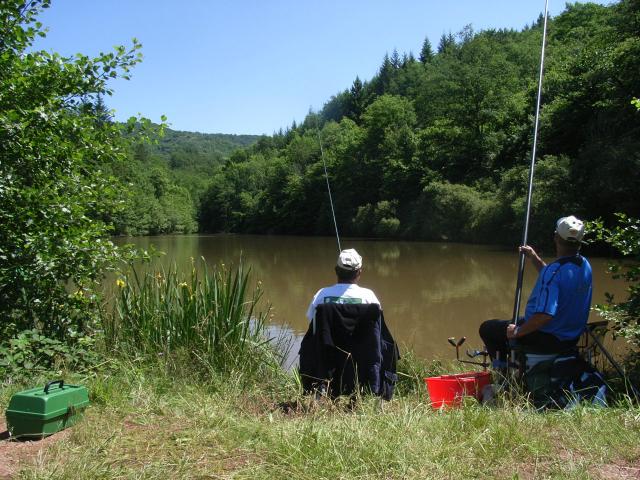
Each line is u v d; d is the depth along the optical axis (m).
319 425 2.76
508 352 3.87
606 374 4.28
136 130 5.57
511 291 13.51
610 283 12.87
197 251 33.66
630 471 2.23
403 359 5.43
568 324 3.39
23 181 4.98
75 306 5.10
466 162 46.00
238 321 5.18
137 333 5.20
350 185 53.81
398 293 13.74
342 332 3.45
